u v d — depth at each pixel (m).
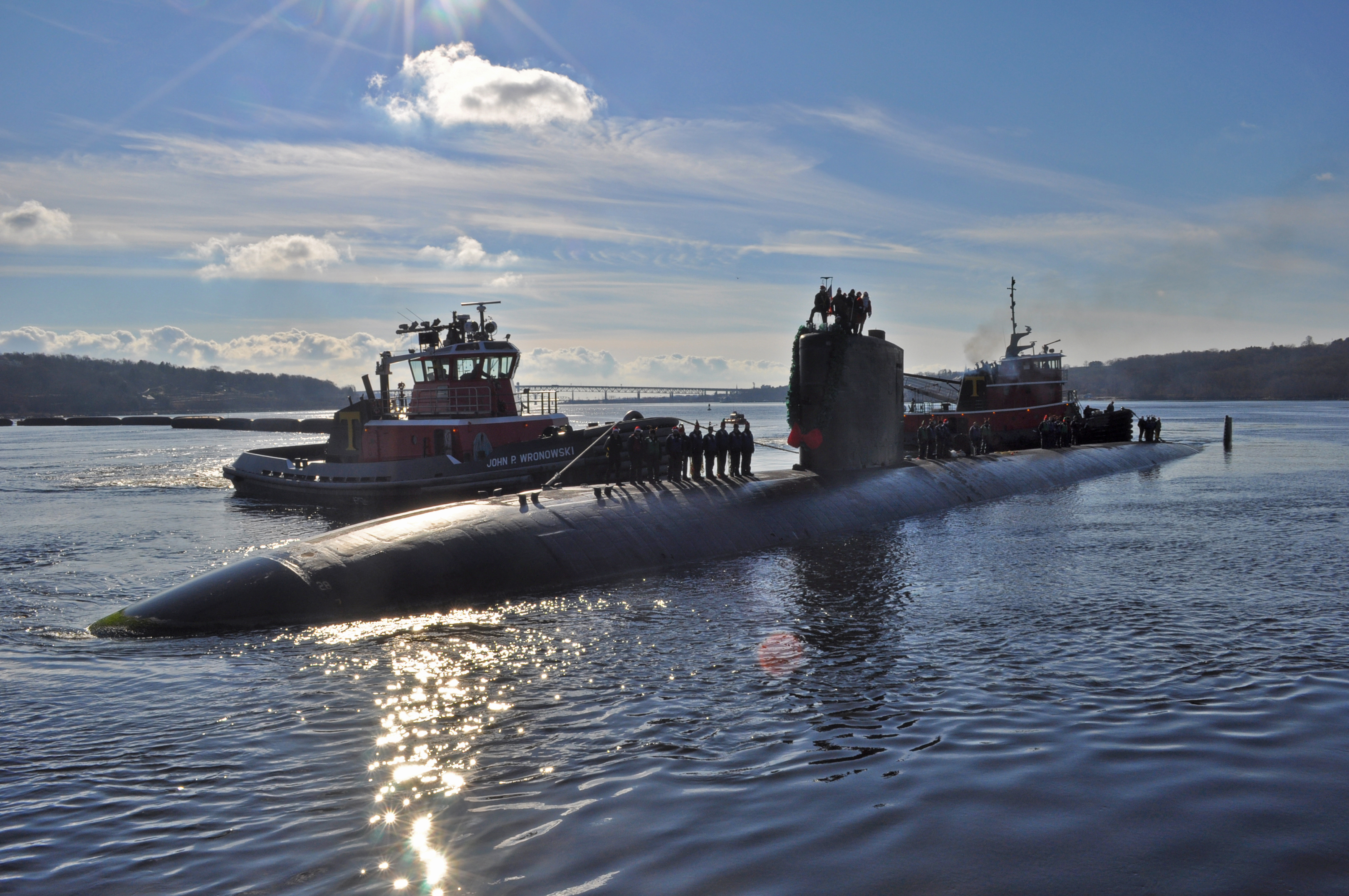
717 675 11.28
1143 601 15.21
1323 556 19.56
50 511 35.28
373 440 37.97
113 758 8.83
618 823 7.14
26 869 6.64
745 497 22.11
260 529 29.83
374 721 9.74
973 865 6.37
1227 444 59.38
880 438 28.05
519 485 34.19
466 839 6.94
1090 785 7.74
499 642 12.90
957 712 9.74
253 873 6.52
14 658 12.59
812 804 7.43
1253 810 7.20
